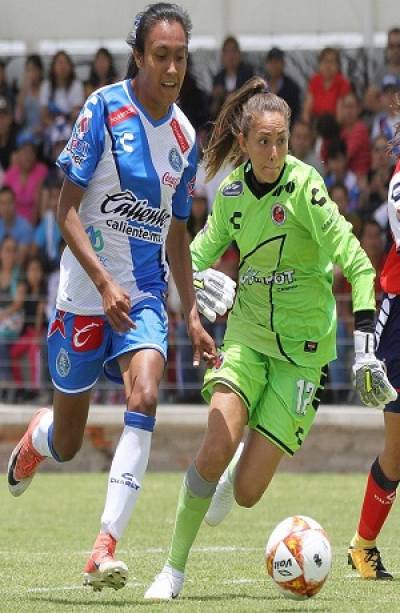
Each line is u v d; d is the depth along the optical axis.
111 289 17.84
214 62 51.22
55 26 53.72
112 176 18.61
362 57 50.34
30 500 35.00
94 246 18.83
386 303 21.23
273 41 52.19
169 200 19.06
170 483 39.22
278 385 19.78
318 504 33.62
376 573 21.39
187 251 19.70
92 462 42.91
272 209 19.53
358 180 47.06
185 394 43.28
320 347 19.98
